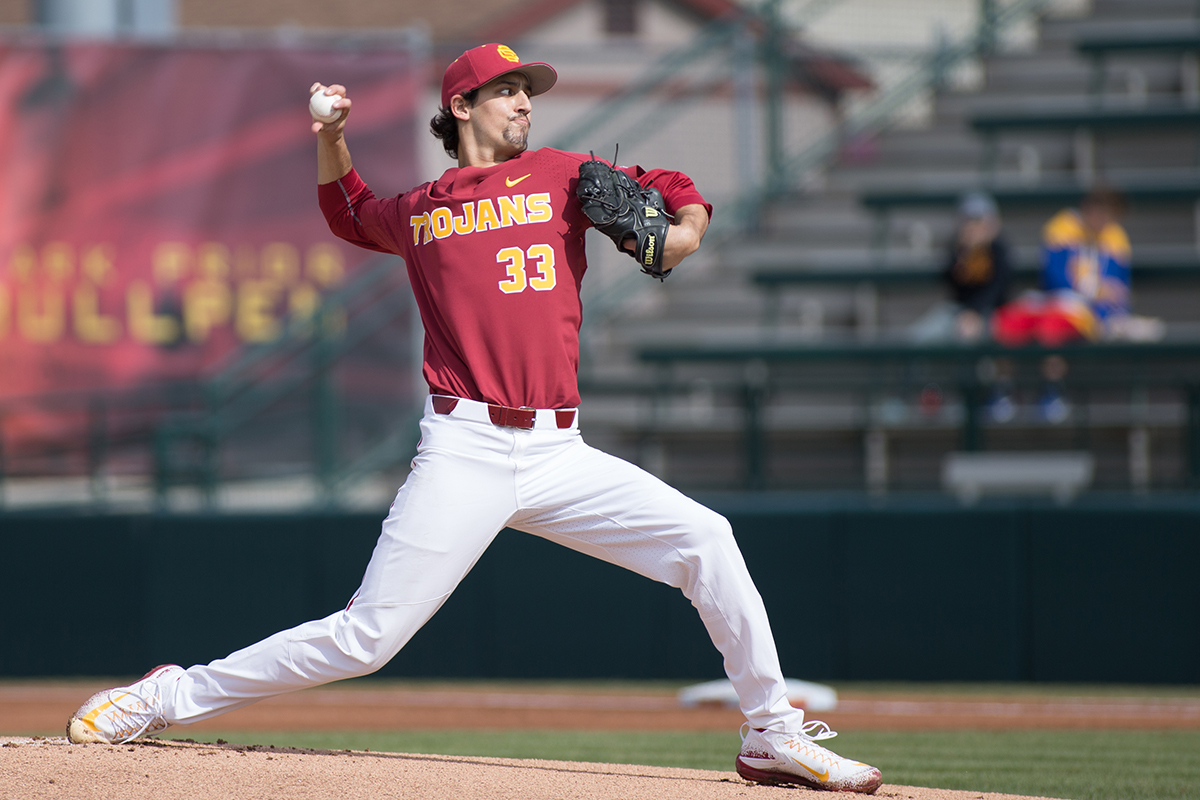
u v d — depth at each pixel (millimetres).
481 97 11562
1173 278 39625
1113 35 49031
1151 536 25812
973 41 51312
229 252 42094
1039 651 26281
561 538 11734
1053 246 36125
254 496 37188
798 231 45312
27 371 41281
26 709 24828
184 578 29578
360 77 42406
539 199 11344
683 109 46938
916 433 33594
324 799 10578
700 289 44125
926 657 26719
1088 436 32375
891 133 48719
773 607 27375
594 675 28047
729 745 18906
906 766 16703
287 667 11711
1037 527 26453
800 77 48438
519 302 11195
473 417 11172
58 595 29922
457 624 28719
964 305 36562
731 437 34812
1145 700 24188
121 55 42312
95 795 10547
